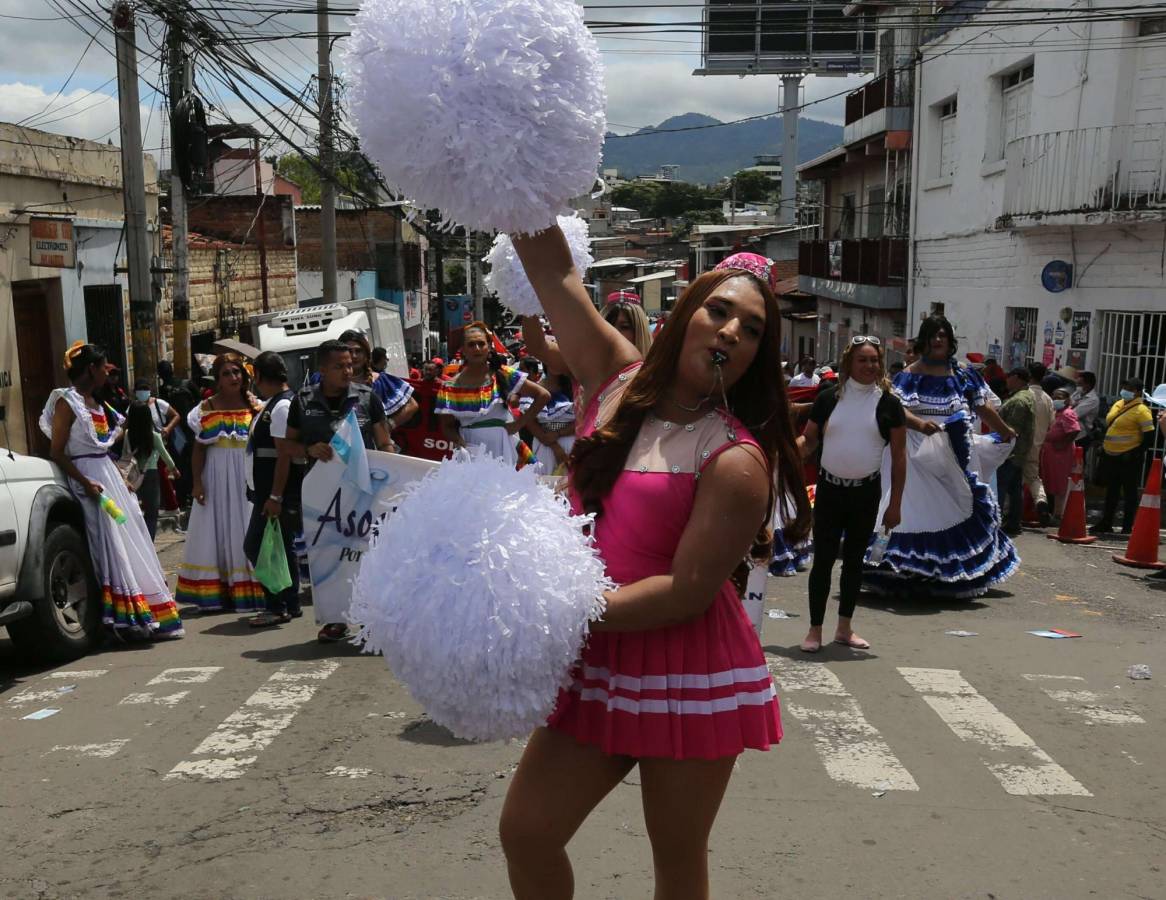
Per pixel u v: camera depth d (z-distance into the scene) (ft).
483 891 11.51
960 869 12.16
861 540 21.26
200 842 12.74
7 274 46.47
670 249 257.34
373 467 21.40
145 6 41.98
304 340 55.31
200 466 25.39
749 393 7.54
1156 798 14.25
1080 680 19.42
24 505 20.44
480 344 23.93
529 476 6.73
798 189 161.89
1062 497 41.57
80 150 53.67
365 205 129.70
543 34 6.66
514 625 6.21
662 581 6.88
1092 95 47.60
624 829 12.93
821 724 16.84
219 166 104.83
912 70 73.36
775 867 12.13
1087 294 48.37
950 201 64.54
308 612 25.14
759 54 160.15
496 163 6.59
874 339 20.66
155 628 22.62
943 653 21.20
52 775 14.92
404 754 15.43
